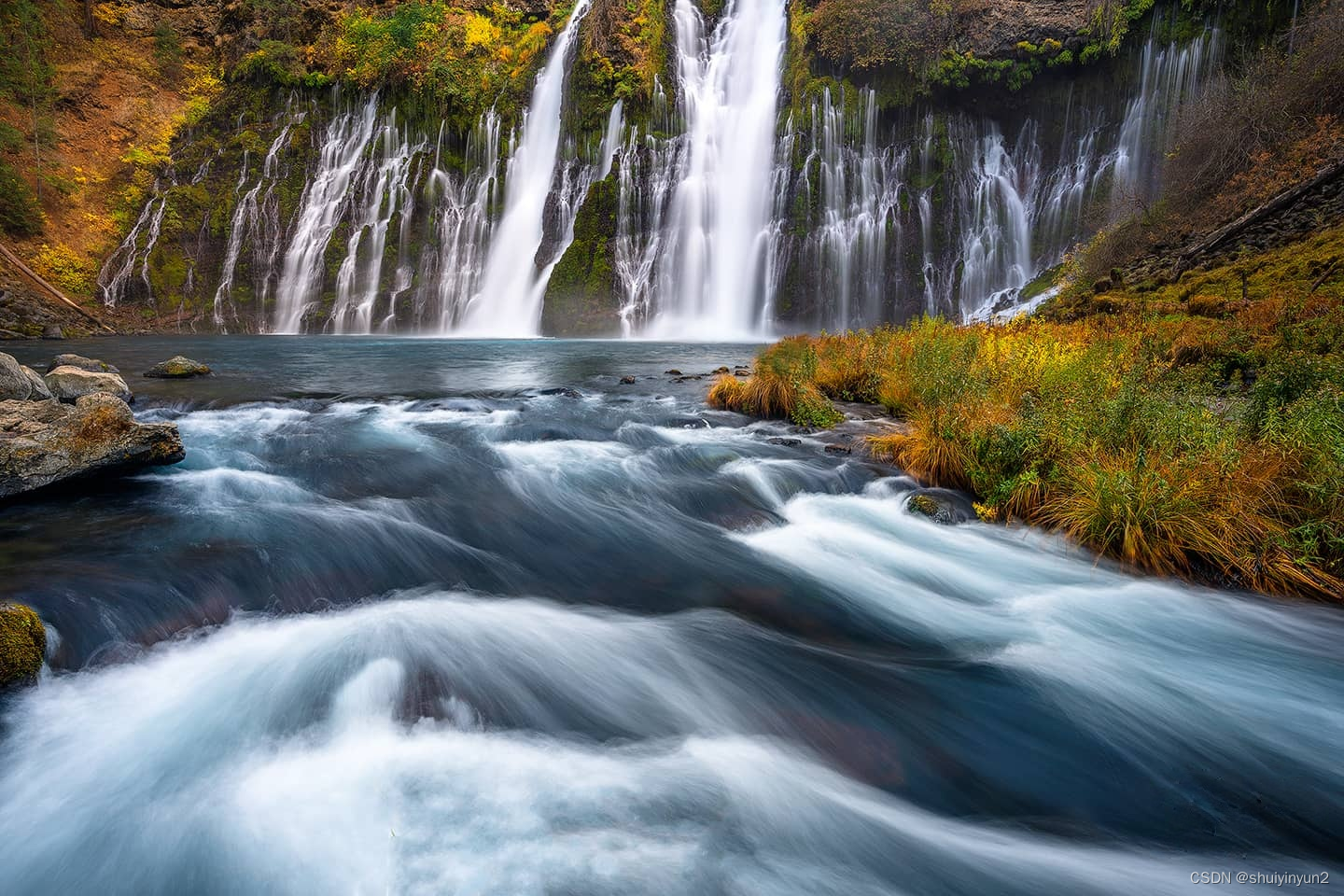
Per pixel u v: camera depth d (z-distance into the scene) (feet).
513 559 19.86
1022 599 18.53
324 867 9.26
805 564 20.52
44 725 11.60
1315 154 61.72
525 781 11.00
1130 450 22.98
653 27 130.41
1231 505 19.58
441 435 31.96
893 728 13.00
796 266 117.19
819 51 122.42
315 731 11.93
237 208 128.47
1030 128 117.80
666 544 21.45
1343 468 19.06
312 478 25.02
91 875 9.23
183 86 143.95
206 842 9.65
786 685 14.29
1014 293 109.81
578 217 122.01
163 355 69.87
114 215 123.24
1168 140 94.73
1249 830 10.67
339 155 136.77
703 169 123.75
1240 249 56.95
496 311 127.54
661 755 11.92
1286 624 17.01
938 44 115.24
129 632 14.03
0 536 18.06
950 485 26.21
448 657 14.42
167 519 19.85
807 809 10.75
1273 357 28.12
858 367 42.88
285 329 127.13
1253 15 96.37
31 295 102.22
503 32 147.95
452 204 134.31
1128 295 57.41
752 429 34.19
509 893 8.81
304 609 16.14
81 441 22.33
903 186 119.44
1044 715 13.53
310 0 149.69
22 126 120.37
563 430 33.35
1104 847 10.25
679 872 9.29
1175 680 14.79
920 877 9.59
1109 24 106.32
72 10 137.08
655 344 96.17
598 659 14.88
